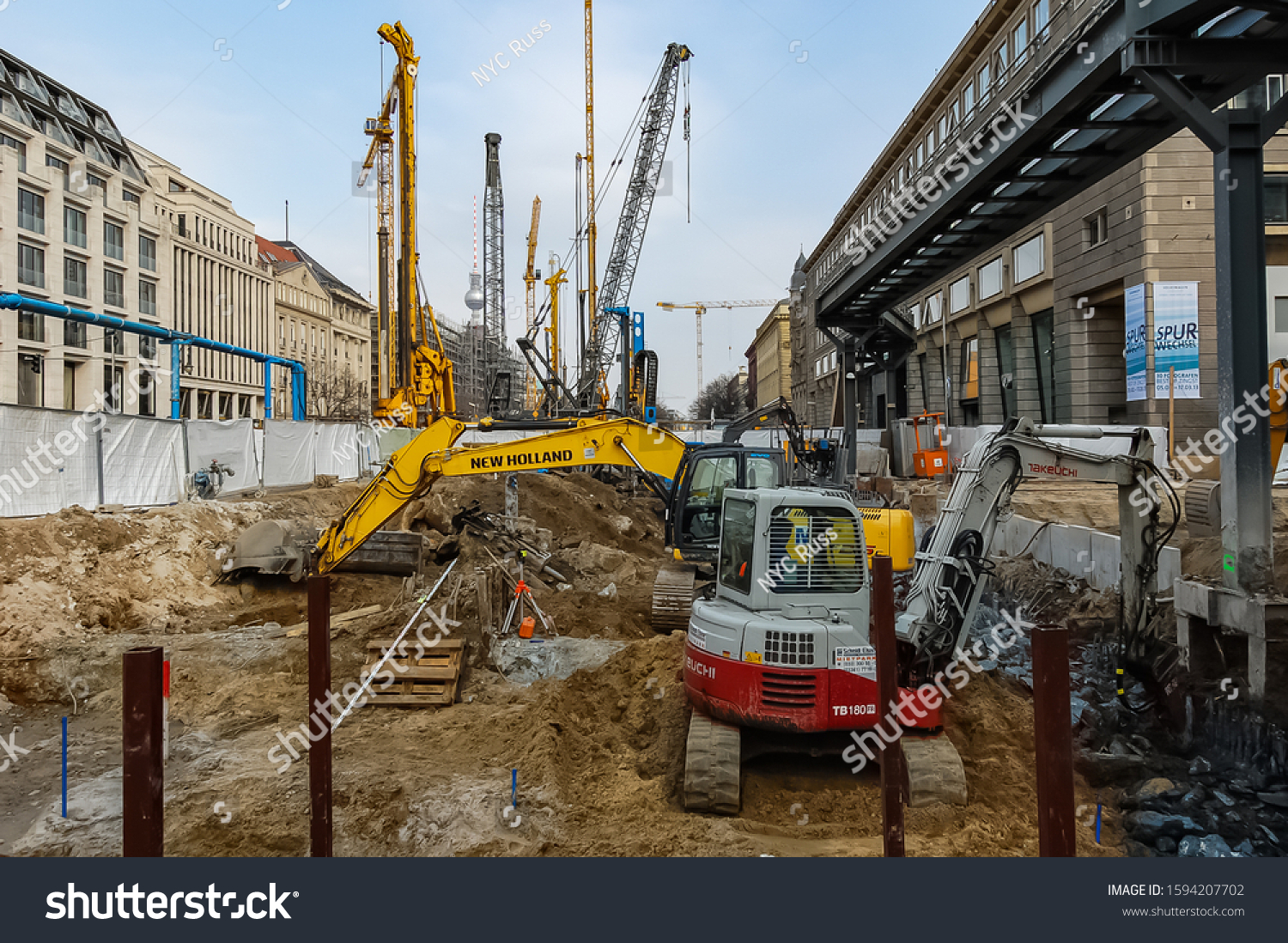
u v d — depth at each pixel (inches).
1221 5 376.2
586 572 693.3
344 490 1045.2
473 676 427.8
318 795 185.2
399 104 969.5
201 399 2568.9
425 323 1035.3
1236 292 395.5
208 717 378.0
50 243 1929.1
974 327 1758.1
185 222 2524.6
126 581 554.6
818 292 1306.6
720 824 274.8
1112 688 433.4
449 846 258.2
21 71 1958.7
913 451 1416.1
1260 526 390.9
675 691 372.8
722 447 563.5
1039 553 681.6
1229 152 397.1
